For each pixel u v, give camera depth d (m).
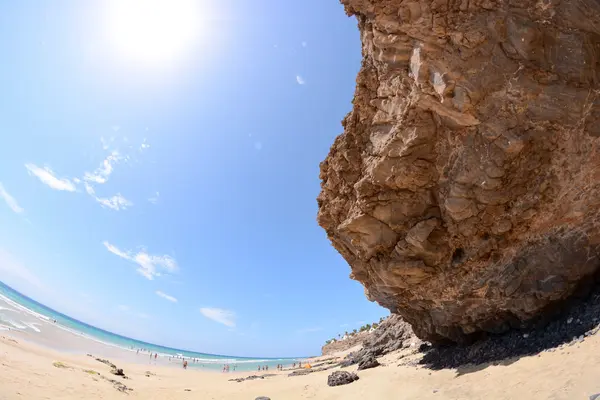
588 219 8.14
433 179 10.40
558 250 8.71
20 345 21.39
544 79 7.67
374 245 11.90
